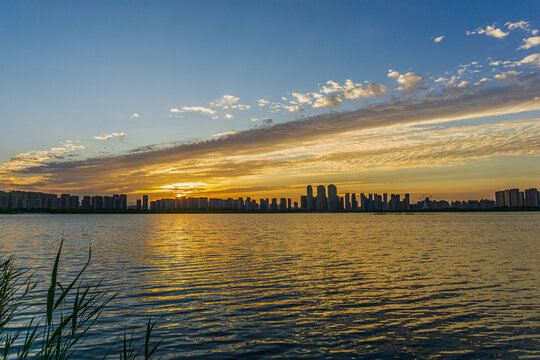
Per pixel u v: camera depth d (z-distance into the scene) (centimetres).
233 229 8631
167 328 1225
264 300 1603
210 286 1886
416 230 7631
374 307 1497
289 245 4241
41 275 2123
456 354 1036
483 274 2238
